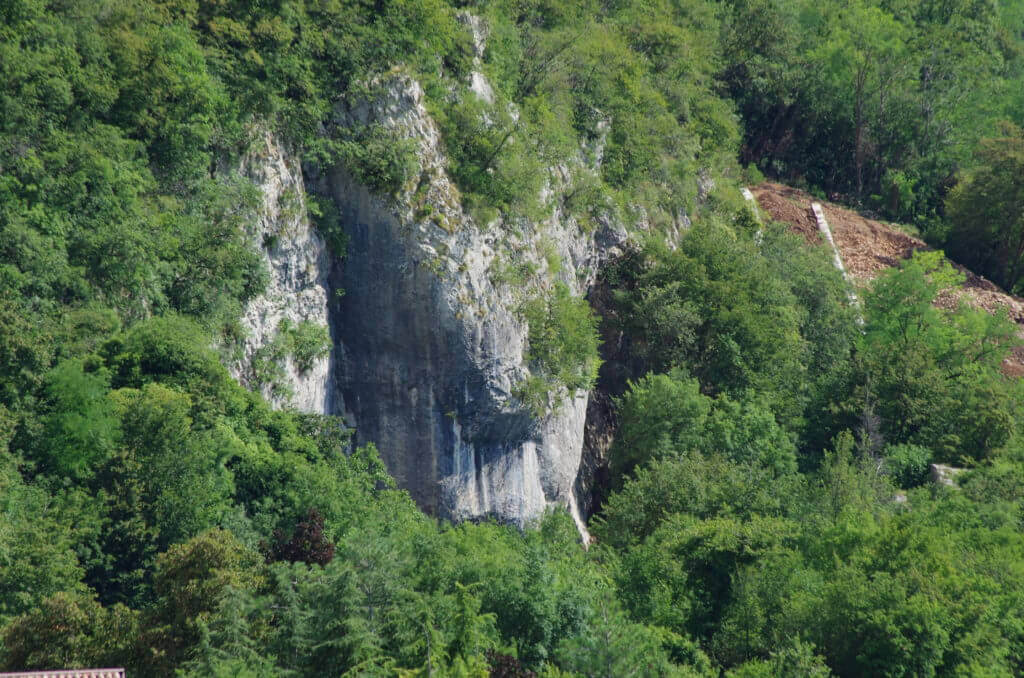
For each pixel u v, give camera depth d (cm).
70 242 14112
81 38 15025
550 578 13175
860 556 15388
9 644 10369
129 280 14500
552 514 19875
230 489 13638
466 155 19462
